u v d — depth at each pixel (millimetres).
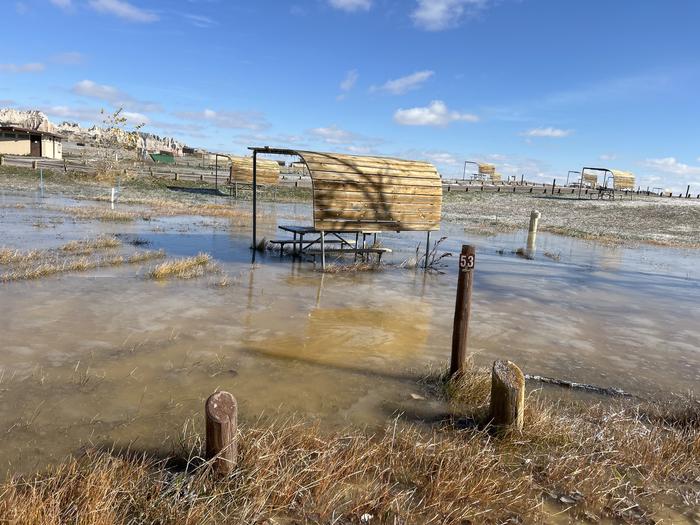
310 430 4402
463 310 5684
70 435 4348
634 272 15578
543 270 14914
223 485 3617
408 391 5707
